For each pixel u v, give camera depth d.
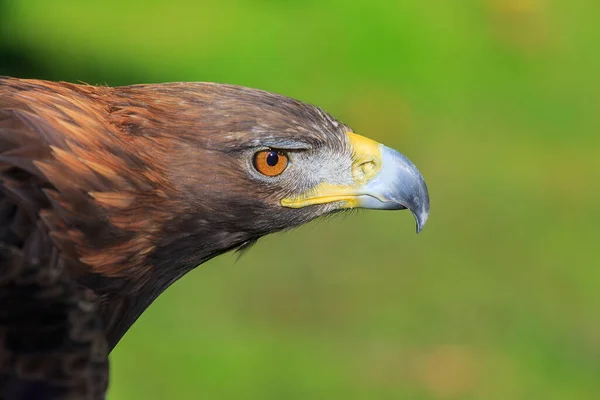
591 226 16.80
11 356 4.75
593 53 22.80
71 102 5.92
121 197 5.95
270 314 13.79
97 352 4.93
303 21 22.30
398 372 12.95
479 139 19.19
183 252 6.50
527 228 16.64
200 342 13.02
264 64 20.72
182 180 6.27
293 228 7.00
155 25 21.53
